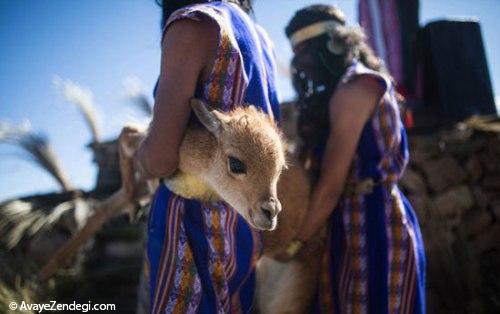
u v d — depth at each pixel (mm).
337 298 2150
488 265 3662
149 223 1771
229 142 1680
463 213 3734
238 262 1768
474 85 4152
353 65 2164
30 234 3682
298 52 2291
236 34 1694
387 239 2062
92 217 2422
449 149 3785
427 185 3742
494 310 3412
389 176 2090
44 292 3473
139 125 2154
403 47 4203
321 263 2207
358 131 2043
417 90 4234
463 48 4184
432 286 3496
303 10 2283
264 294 2307
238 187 1688
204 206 1730
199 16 1615
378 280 2059
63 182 4258
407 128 4059
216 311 1660
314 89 2293
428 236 3592
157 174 1718
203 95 1681
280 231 2016
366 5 4277
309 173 2209
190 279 1667
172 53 1627
